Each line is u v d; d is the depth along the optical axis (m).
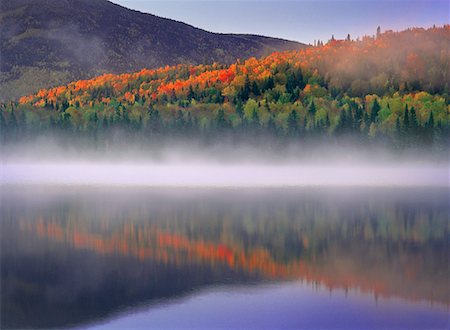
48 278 30.52
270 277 30.89
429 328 23.42
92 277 30.70
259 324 23.55
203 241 41.53
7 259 35.16
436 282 30.16
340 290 28.61
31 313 24.48
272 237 43.53
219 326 23.08
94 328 22.95
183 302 26.25
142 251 37.75
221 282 29.70
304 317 24.31
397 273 31.94
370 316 24.72
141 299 26.73
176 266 33.34
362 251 38.19
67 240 41.88
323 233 45.47
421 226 49.22
